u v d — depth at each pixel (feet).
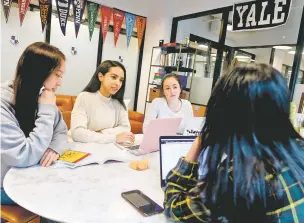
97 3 13.07
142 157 4.67
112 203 2.80
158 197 3.09
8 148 3.37
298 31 9.95
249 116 1.99
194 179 2.44
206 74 13.28
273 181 1.89
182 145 3.64
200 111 9.82
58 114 4.21
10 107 3.68
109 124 6.23
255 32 11.62
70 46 13.39
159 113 7.25
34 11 12.01
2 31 11.27
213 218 2.02
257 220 1.86
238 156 1.96
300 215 1.84
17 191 2.84
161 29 14.37
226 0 11.80
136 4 14.58
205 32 14.35
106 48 14.60
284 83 2.07
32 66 3.69
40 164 3.71
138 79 15.99
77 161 3.84
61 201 2.71
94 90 6.21
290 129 2.10
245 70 2.14
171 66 13.43
